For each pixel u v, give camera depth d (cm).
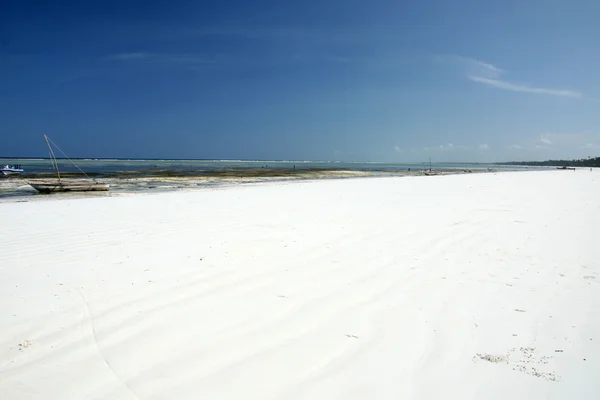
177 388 230
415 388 231
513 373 246
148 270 447
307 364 256
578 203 1056
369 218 799
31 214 863
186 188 1741
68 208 965
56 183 1560
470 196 1251
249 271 447
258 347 278
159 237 616
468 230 682
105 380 238
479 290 394
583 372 247
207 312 336
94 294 374
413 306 354
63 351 271
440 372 247
